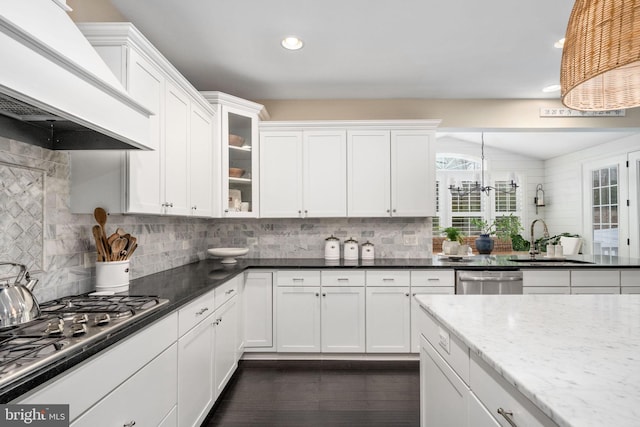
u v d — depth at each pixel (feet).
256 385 7.81
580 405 1.91
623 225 14.43
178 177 6.93
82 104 3.21
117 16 6.51
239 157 10.00
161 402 4.40
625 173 14.38
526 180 20.80
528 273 8.96
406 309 9.06
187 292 5.48
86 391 3.01
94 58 3.89
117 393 3.46
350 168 10.20
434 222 21.31
